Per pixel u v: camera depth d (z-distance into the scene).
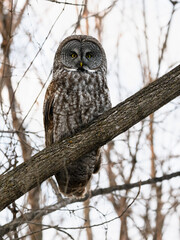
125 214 12.47
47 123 11.73
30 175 9.27
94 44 12.12
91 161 11.73
